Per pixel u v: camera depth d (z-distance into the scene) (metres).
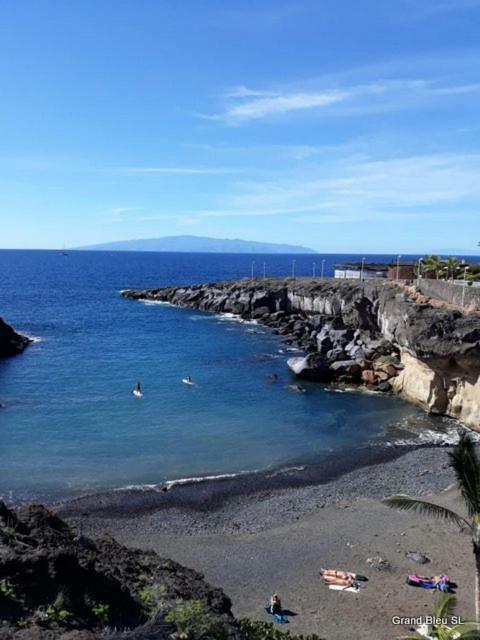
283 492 31.52
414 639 16.39
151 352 69.38
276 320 92.44
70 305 116.31
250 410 47.19
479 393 42.72
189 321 94.94
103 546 13.70
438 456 37.00
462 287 53.38
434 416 46.38
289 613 20.39
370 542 25.75
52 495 30.20
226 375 58.50
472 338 43.22
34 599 10.05
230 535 26.42
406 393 51.22
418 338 46.78
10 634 9.03
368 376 54.88
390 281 81.19
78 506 28.81
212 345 74.25
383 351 58.56
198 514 28.55
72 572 10.85
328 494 31.25
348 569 23.52
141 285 170.88
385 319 62.12
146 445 38.41
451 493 30.70
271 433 41.66
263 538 26.14
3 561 10.27
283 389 53.78
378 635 19.05
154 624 10.27
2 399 48.38
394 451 38.38
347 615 20.27
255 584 22.33
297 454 37.59
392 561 24.09
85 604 10.48
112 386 53.50
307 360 57.31
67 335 80.75
